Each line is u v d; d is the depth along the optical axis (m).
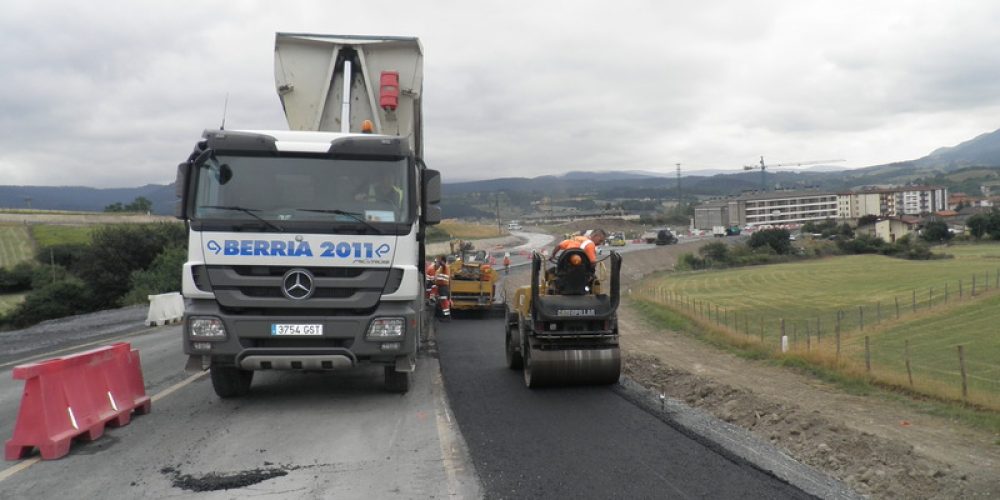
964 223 127.69
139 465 6.05
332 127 10.81
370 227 7.68
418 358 12.20
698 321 19.53
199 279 7.50
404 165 7.95
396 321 7.68
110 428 7.35
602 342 9.60
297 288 7.54
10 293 51.31
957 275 60.00
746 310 42.34
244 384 8.95
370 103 10.84
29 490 5.42
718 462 6.12
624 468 5.93
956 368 20.12
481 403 8.59
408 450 6.46
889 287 54.84
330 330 7.54
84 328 21.56
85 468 5.97
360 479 5.63
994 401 8.79
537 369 9.23
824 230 110.06
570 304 9.27
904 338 28.06
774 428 7.36
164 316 21.58
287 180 7.71
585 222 174.50
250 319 7.46
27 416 6.29
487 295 21.70
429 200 8.82
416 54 10.92
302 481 5.59
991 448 6.66
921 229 108.31
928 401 9.05
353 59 10.84
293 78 10.68
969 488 5.45
